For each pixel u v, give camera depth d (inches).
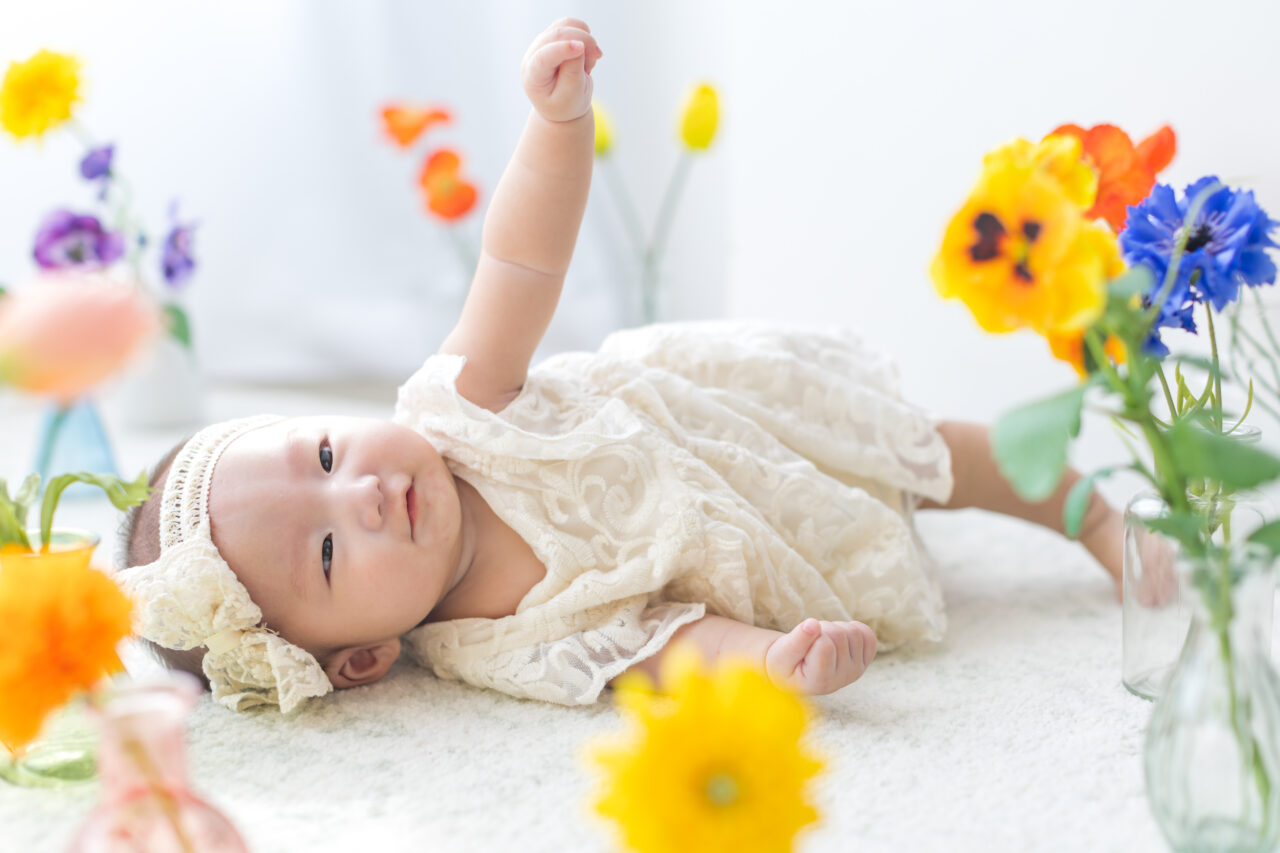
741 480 50.1
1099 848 34.9
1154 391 31.4
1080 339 33.6
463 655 48.2
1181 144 62.9
